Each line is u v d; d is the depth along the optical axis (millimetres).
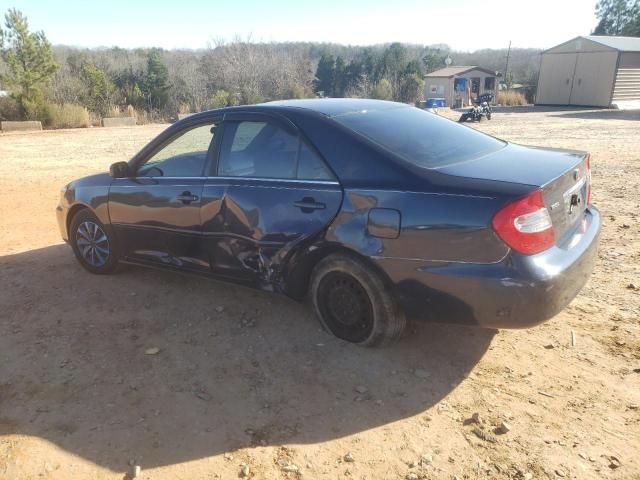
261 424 2957
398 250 3150
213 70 48719
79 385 3314
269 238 3711
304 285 3783
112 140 18844
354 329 3641
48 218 7609
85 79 35250
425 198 3059
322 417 3006
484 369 3393
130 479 2588
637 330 3773
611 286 4508
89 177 5070
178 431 2906
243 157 3916
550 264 2918
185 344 3768
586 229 3521
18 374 3443
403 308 3279
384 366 3445
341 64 65188
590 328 3836
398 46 67625
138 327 4020
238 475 2607
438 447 2754
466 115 23656
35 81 24953
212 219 3998
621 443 2727
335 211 3373
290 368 3455
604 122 21672
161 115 36281
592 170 9938
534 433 2824
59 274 5098
